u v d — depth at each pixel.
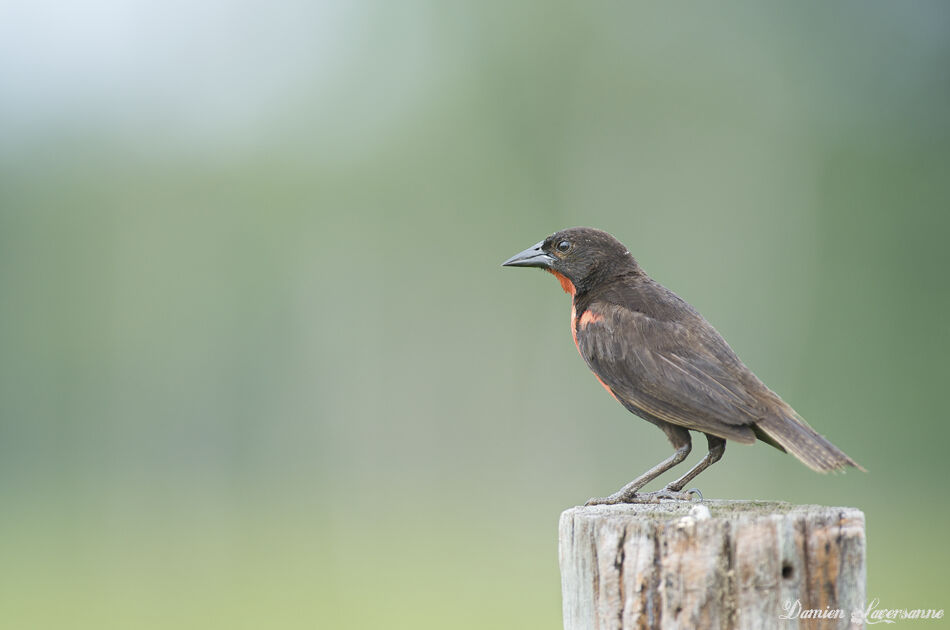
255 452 31.94
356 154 30.45
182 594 16.42
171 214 32.66
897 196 28.08
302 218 30.94
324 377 30.88
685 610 4.35
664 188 28.38
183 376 32.78
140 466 33.16
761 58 28.45
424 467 29.36
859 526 4.37
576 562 4.61
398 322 29.91
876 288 27.69
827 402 27.11
